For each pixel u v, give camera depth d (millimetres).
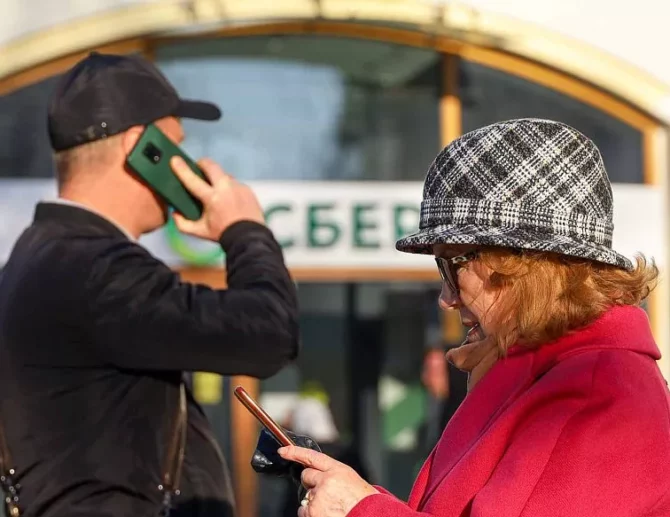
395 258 6016
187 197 2527
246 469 5875
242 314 2309
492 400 1892
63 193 2461
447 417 5203
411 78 6066
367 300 5996
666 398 1775
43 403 2262
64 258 2303
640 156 6242
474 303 1867
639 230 6227
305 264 5941
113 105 2439
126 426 2277
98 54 2574
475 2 5867
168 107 2520
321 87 5980
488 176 1806
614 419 1699
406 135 6059
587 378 1736
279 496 5891
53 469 2240
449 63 6098
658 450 1703
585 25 6039
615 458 1685
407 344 6023
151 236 5637
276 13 5629
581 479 1675
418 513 1753
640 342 1797
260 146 5914
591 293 1791
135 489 2258
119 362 2270
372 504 1772
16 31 5535
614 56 6062
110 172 2439
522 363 1872
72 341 2268
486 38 5922
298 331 2428
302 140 5957
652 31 6102
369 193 6004
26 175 5645
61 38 5559
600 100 6207
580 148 1819
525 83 6164
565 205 1783
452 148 1877
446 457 1912
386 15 5719
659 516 1696
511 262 1788
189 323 2260
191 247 5664
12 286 2338
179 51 5820
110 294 2258
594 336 1804
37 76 5656
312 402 5969
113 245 2326
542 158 1795
